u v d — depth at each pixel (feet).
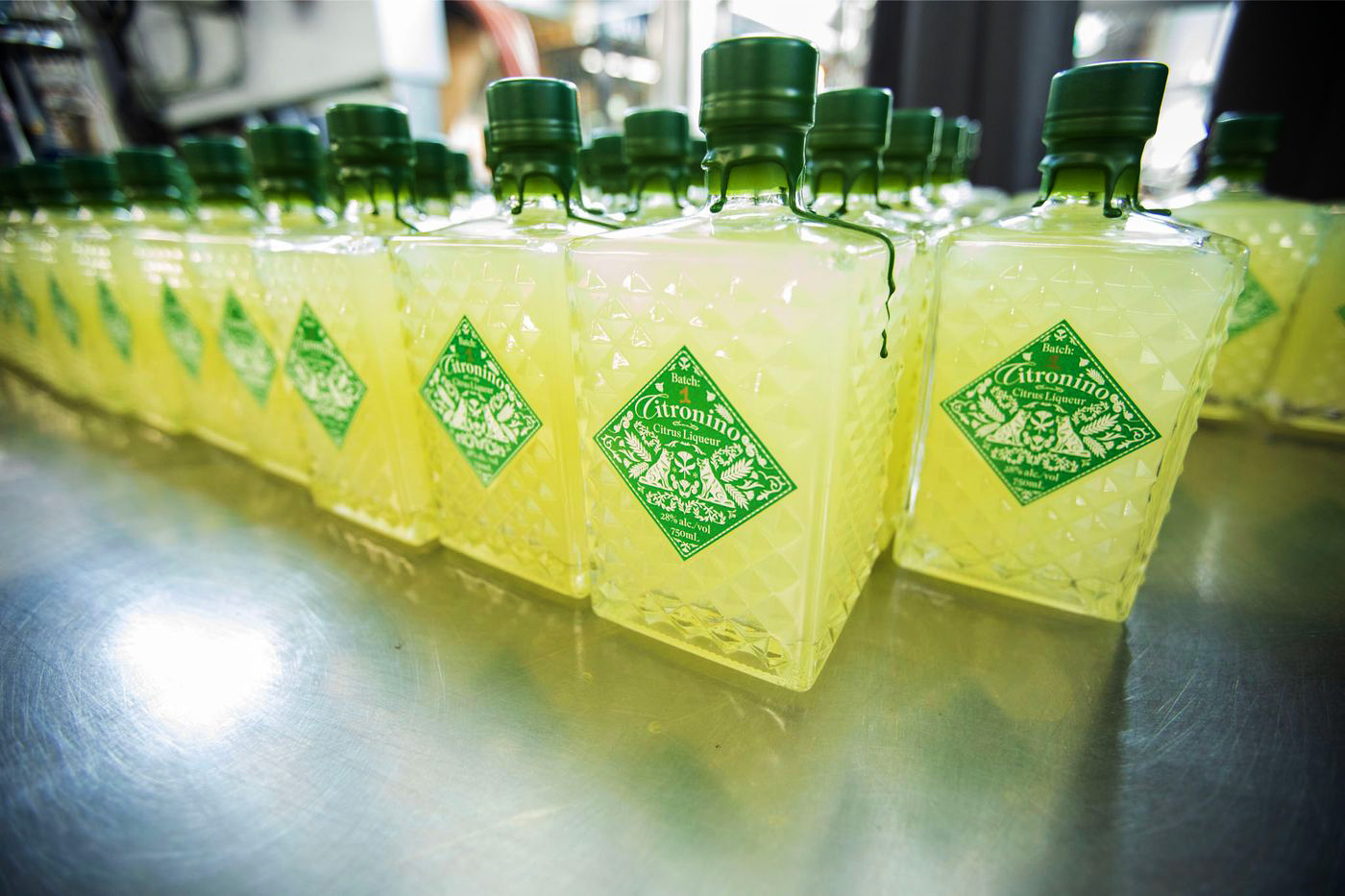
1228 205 3.17
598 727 1.73
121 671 1.96
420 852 1.42
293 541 2.64
